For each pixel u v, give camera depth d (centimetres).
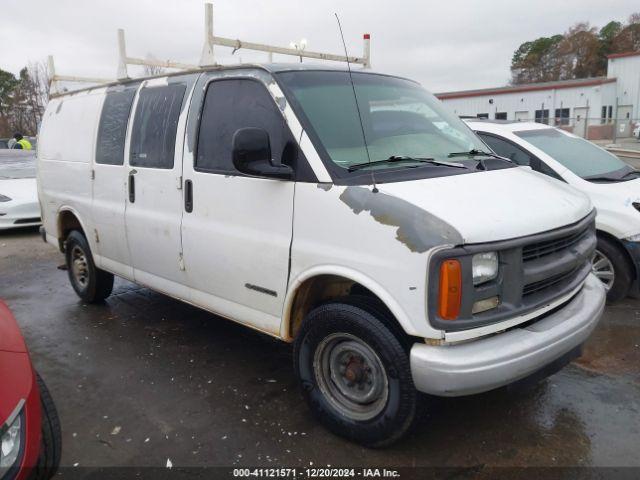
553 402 380
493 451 327
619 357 447
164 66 536
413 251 280
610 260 546
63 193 583
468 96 4138
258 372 436
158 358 465
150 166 446
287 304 347
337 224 312
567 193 359
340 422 335
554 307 324
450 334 278
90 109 545
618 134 3253
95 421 371
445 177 329
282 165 337
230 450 335
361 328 311
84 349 487
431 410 370
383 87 408
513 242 287
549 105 3850
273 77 359
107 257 530
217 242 386
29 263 814
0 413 238
